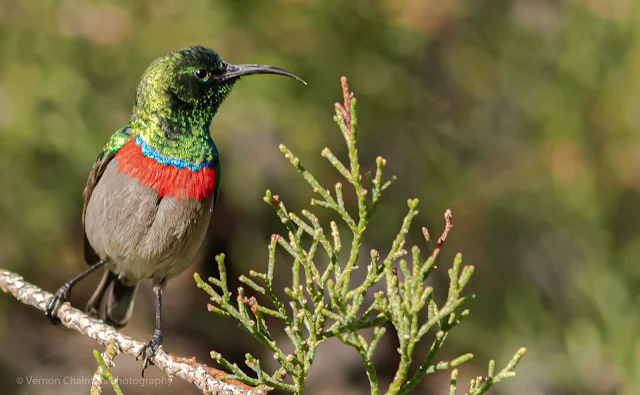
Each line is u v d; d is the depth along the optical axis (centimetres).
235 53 1206
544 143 1347
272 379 573
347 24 1251
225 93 872
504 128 1391
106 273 927
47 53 1180
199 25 1197
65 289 812
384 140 1344
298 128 1234
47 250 1241
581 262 1314
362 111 1284
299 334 566
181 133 840
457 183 1345
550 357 1292
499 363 1314
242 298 573
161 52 1190
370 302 1338
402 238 545
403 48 1295
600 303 1243
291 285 1385
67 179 1202
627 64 1298
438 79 1376
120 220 830
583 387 1230
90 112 1186
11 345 1370
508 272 1347
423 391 1359
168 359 686
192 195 832
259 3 1212
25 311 1395
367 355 549
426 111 1352
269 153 1275
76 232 1276
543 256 1353
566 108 1327
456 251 1347
